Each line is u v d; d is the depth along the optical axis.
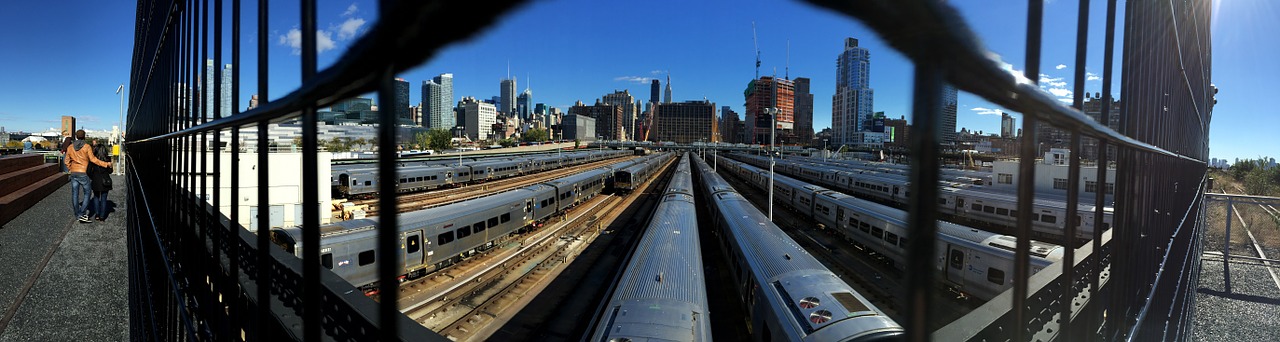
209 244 4.15
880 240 18.97
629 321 8.30
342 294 2.38
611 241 22.97
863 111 193.38
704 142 128.62
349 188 29.03
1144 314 3.18
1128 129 2.41
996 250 13.63
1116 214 2.41
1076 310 3.24
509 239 21.53
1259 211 28.41
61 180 15.38
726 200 24.30
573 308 14.22
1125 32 2.38
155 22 4.84
